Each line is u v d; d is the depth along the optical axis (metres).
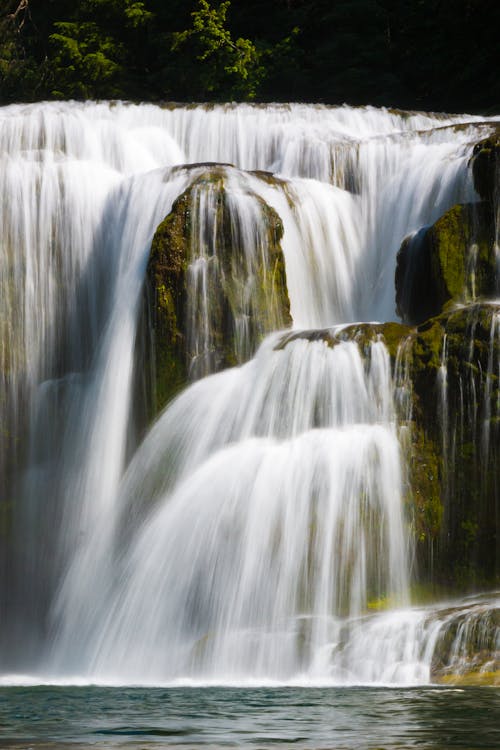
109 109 39.38
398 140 34.31
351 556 21.30
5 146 36.84
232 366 27.39
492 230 28.41
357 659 18.03
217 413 24.94
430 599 21.67
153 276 27.95
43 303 30.59
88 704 14.49
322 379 24.08
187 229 28.16
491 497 22.67
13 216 30.84
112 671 21.80
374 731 11.03
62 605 24.00
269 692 15.80
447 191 31.52
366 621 18.81
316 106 40.06
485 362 23.25
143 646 21.70
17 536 28.05
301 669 18.47
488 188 28.62
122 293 29.27
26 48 72.81
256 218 28.39
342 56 66.19
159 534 22.55
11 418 29.75
